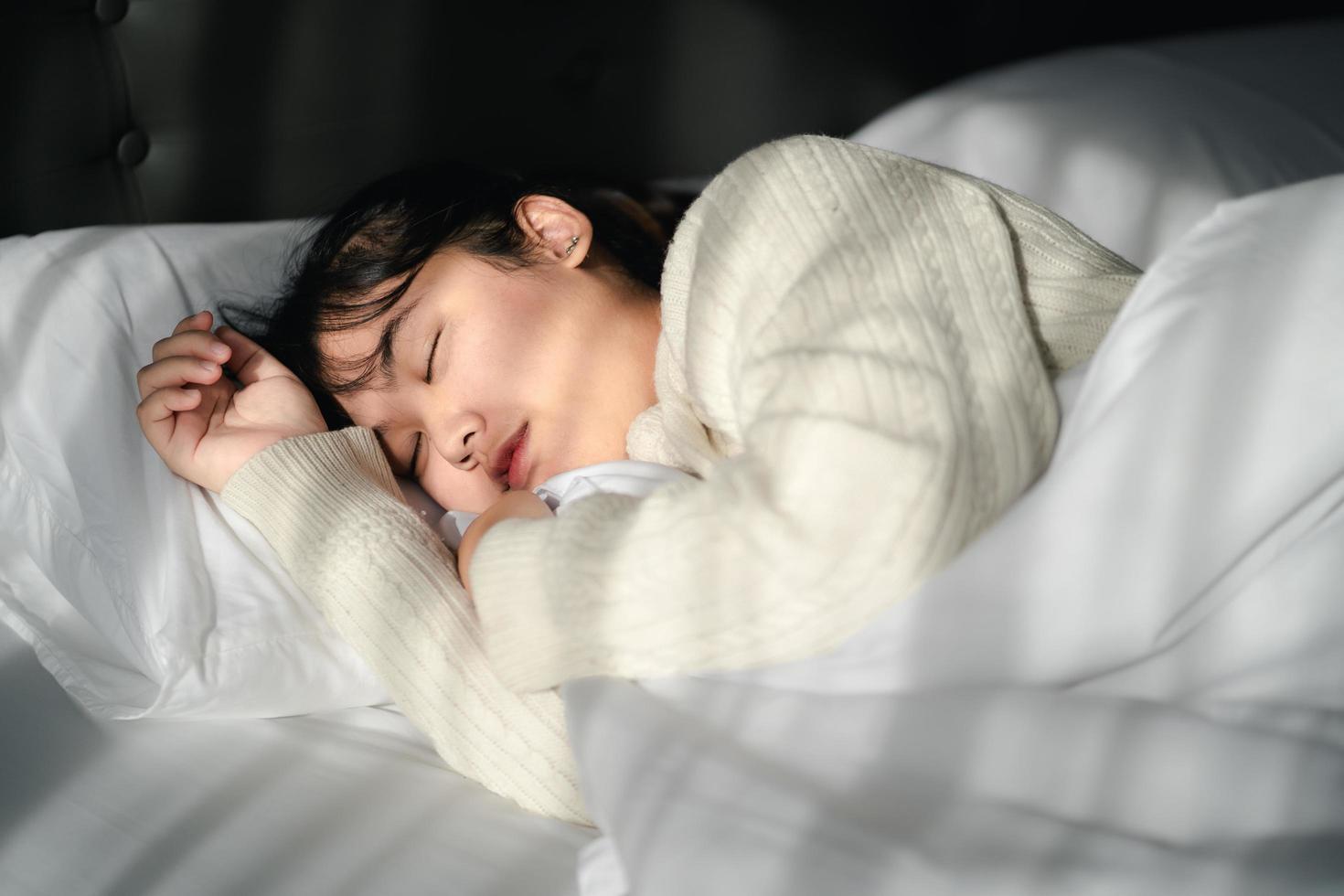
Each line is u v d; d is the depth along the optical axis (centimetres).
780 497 59
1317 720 56
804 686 65
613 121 172
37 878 67
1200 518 58
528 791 73
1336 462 58
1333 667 57
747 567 60
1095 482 59
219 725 82
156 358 98
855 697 63
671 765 60
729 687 66
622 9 166
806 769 60
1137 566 58
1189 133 134
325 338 97
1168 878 49
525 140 166
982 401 62
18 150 132
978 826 54
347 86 151
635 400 97
